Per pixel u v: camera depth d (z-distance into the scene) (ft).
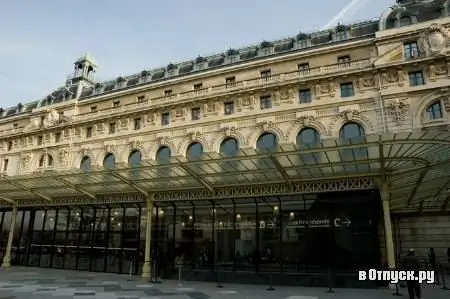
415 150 43.68
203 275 59.62
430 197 66.03
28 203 86.43
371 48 93.40
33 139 141.18
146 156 109.91
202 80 114.62
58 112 142.31
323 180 56.39
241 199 64.54
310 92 94.07
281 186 59.47
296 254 59.41
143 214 72.84
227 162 52.31
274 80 98.63
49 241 85.40
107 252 74.84
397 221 79.56
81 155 123.95
